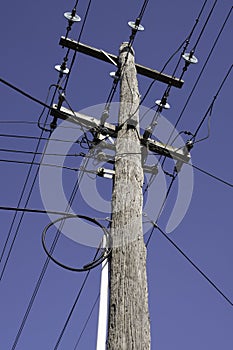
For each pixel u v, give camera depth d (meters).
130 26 7.53
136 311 4.76
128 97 7.25
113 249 5.35
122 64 7.82
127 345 4.51
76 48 7.89
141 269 5.14
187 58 7.60
